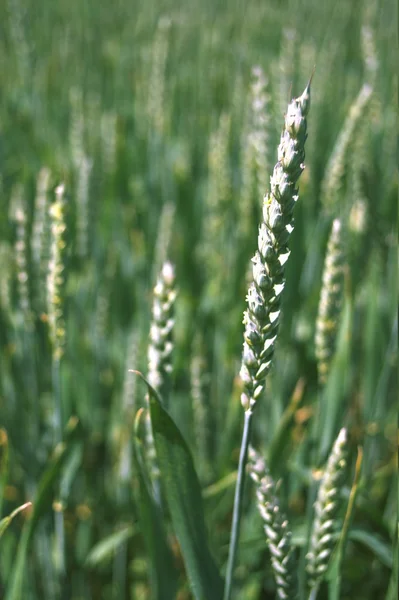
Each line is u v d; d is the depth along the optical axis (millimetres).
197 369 580
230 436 590
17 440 546
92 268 757
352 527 504
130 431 598
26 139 1021
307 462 559
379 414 624
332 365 455
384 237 608
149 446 417
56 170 824
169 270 386
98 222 846
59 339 454
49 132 1109
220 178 735
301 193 656
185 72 1185
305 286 708
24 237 497
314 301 653
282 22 1456
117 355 749
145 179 906
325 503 386
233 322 634
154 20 1359
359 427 584
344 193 666
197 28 1416
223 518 597
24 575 517
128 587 648
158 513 400
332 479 383
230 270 706
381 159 788
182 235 804
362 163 636
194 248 867
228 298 702
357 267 594
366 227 602
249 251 625
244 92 837
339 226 438
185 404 656
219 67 1132
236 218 750
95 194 690
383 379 551
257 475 365
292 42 720
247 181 599
